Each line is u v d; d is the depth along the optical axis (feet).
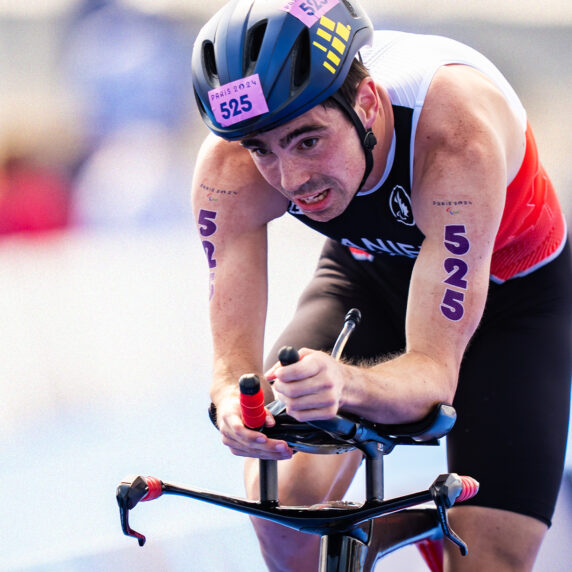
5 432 44.29
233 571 33.91
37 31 68.39
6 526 36.27
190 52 69.72
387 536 19.93
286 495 25.32
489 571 23.17
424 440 19.62
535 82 80.33
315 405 17.15
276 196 24.26
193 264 62.80
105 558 33.81
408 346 20.77
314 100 19.27
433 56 22.74
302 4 19.58
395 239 24.45
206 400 47.60
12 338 52.24
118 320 54.70
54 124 66.54
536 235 26.35
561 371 25.88
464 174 20.90
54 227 64.13
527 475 23.85
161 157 68.44
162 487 19.07
